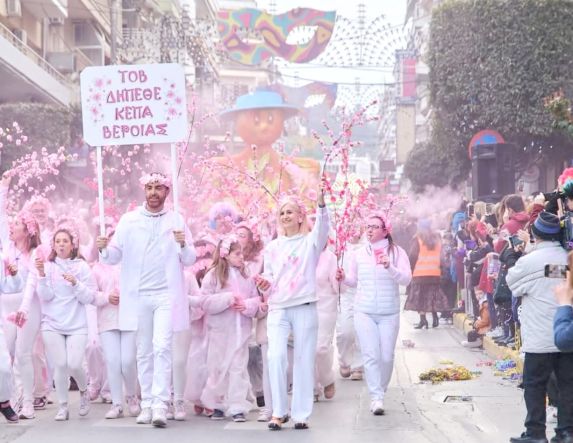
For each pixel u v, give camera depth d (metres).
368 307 11.78
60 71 43.84
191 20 51.59
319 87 49.56
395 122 79.75
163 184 11.48
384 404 12.23
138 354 11.41
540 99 33.56
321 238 10.95
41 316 11.92
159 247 11.39
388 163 79.06
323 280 12.81
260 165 28.91
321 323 12.74
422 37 51.72
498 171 25.16
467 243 20.41
